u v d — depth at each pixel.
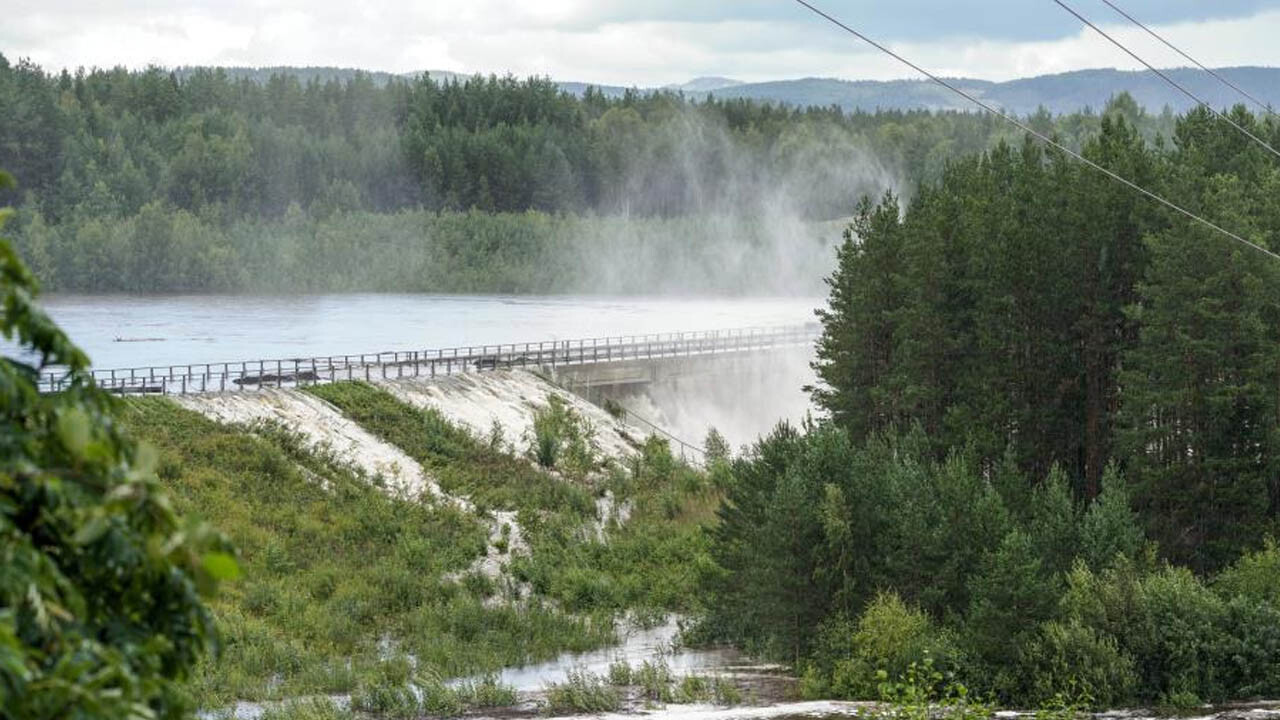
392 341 158.62
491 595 76.00
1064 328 83.38
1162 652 55.19
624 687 57.69
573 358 125.44
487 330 178.12
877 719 42.41
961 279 88.88
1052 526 63.94
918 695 42.81
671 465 105.62
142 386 88.06
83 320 178.38
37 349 8.47
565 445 105.06
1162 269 75.56
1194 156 101.00
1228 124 123.62
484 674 60.69
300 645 62.16
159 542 8.14
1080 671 53.88
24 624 7.61
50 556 8.20
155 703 8.35
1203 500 73.75
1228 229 75.94
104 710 7.46
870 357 91.81
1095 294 82.38
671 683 57.91
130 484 8.01
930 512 63.47
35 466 8.11
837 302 94.19
